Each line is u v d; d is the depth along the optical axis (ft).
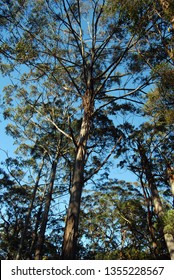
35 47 42.29
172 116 30.40
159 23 34.24
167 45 33.06
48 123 67.67
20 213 73.72
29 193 77.61
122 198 61.72
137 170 52.70
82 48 43.42
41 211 71.56
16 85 61.77
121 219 60.39
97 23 43.98
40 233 56.49
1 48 39.24
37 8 43.27
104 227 68.74
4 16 39.34
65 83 53.67
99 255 55.52
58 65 47.29
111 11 34.96
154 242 46.47
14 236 70.03
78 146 34.55
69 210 28.22
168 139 51.88
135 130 54.19
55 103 67.67
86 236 72.54
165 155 51.70
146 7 30.53
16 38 40.52
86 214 72.74
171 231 23.48
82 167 32.32
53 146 70.59
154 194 47.32
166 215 23.85
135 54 43.57
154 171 52.47
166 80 29.04
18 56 40.57
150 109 35.09
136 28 33.96
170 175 47.42
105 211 65.62
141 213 58.08
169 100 30.73
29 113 67.00
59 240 70.13
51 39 44.78
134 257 50.57
